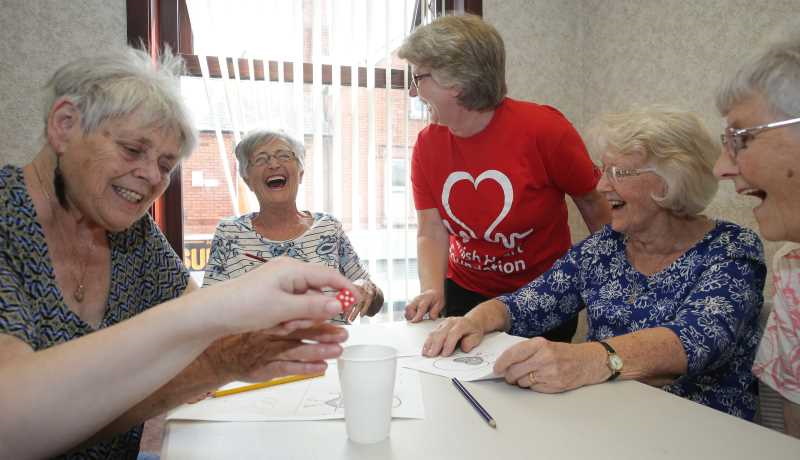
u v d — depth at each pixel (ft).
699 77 6.59
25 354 1.88
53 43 6.84
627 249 4.11
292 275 1.89
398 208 8.34
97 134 2.46
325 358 2.21
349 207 8.17
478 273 5.78
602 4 8.22
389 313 8.30
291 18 7.68
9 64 6.72
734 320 3.19
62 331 2.47
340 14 7.86
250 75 7.57
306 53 7.82
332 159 8.03
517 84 8.48
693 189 3.53
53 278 2.45
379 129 8.21
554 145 5.01
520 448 2.14
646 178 3.63
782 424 3.62
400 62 8.18
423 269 5.60
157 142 2.57
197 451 2.11
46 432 1.67
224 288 1.81
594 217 5.49
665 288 3.70
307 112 7.91
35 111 6.82
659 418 2.44
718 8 6.31
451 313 6.09
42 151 2.61
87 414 1.71
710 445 2.17
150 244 3.23
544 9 8.52
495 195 5.18
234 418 2.42
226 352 2.34
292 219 6.65
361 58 8.04
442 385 2.88
